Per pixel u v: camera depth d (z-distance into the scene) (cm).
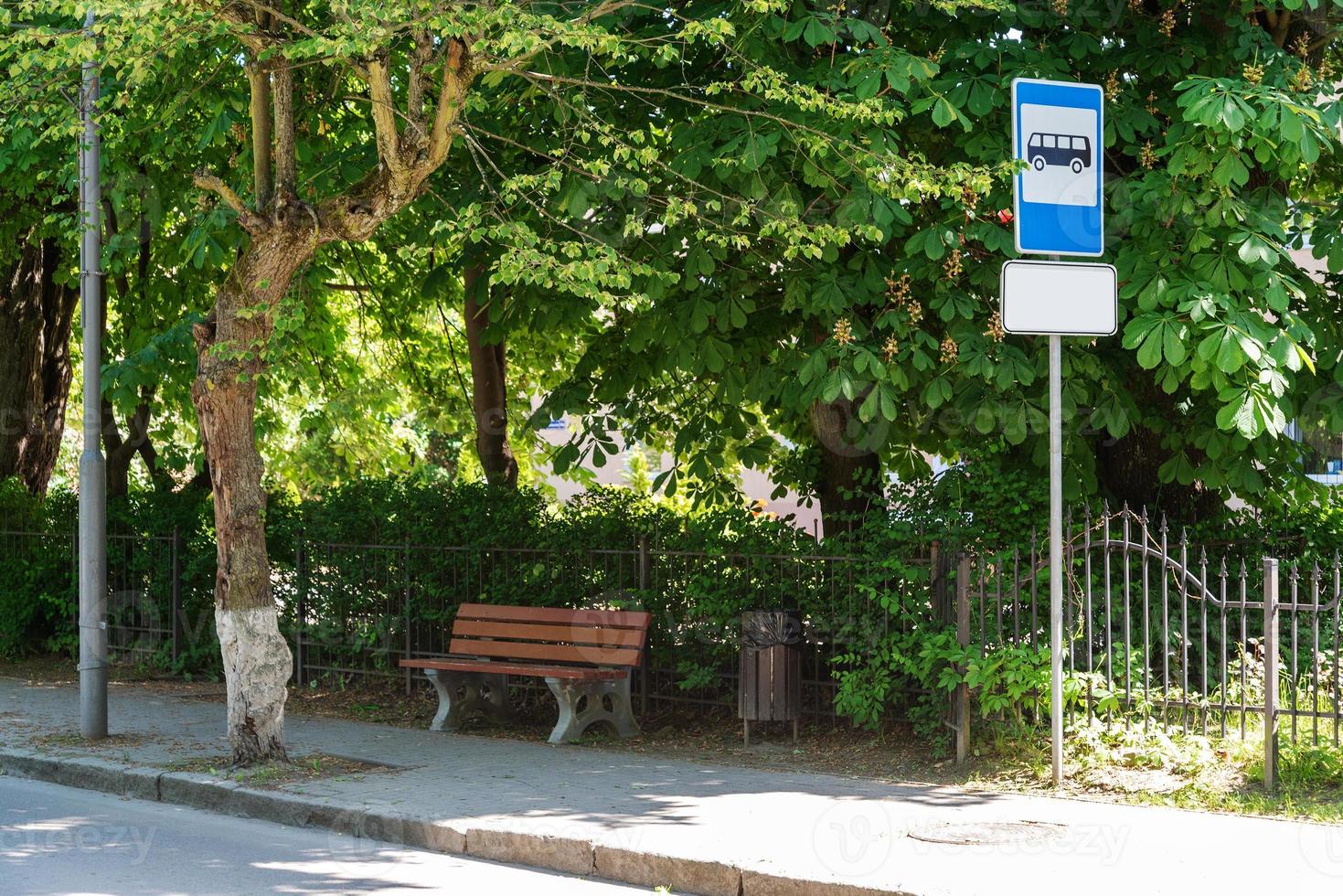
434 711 1192
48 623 1605
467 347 1789
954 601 941
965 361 899
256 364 926
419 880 684
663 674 1130
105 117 1018
